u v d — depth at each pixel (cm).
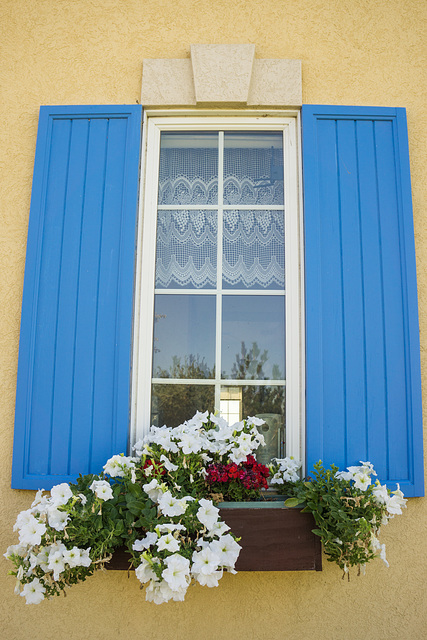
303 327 218
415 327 216
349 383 213
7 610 206
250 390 221
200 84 228
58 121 231
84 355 214
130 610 205
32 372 213
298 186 231
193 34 238
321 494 187
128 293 216
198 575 169
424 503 211
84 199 225
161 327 225
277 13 238
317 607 206
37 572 175
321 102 234
